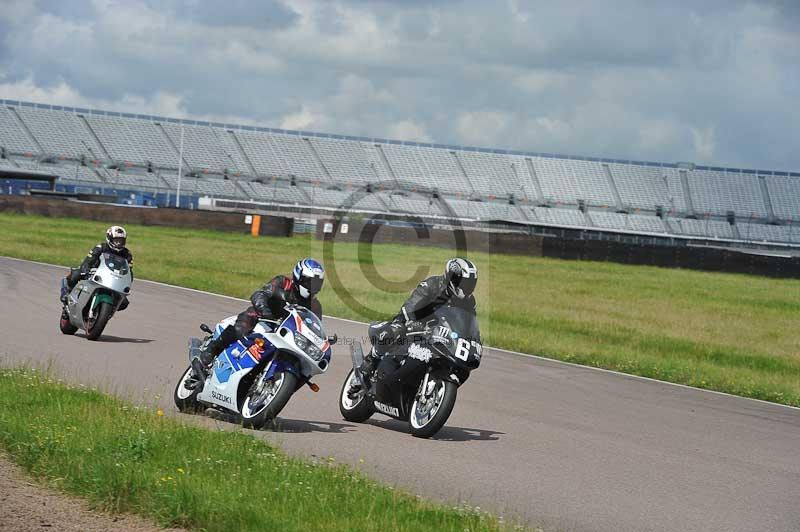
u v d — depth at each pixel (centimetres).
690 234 13875
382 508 944
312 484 1006
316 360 1350
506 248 7019
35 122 13325
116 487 927
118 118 13875
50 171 12519
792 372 2766
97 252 2167
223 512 872
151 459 1045
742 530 1064
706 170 14962
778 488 1298
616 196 14350
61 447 1048
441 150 14888
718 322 3944
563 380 2205
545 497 1137
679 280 5991
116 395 1439
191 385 1471
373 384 1508
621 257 7138
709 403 2070
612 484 1234
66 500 923
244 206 10712
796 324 4091
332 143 14600
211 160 13638
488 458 1331
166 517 881
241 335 1400
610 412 1828
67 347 2003
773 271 6981
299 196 13338
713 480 1312
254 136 14325
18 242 5066
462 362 1398
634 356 2706
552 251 7050
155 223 7612
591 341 2998
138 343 2150
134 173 12975
